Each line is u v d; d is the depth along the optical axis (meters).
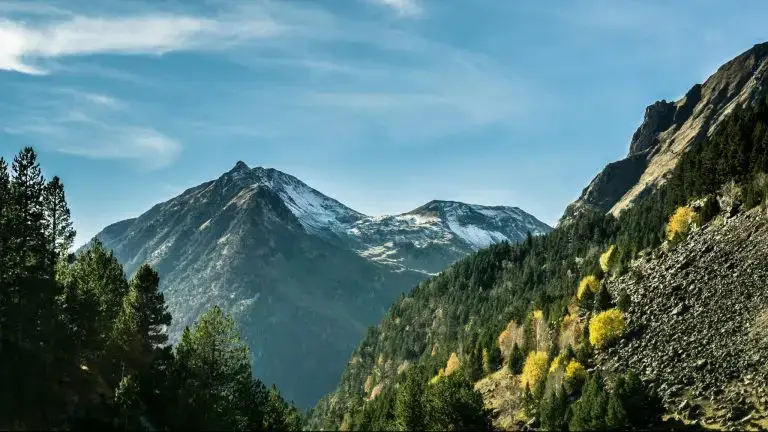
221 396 82.62
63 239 94.81
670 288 102.69
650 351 92.12
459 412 98.19
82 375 78.44
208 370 84.69
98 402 71.69
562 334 112.06
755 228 99.38
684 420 74.94
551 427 88.50
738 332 83.94
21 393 61.91
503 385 119.75
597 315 109.88
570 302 122.50
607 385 89.88
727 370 79.31
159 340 89.62
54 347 77.19
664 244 118.19
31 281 77.25
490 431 100.25
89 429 64.12
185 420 72.06
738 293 90.44
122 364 85.75
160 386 76.94
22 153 88.00
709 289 95.88
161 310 90.31
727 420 71.12
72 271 95.69
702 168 127.62
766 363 75.69
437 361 166.75
